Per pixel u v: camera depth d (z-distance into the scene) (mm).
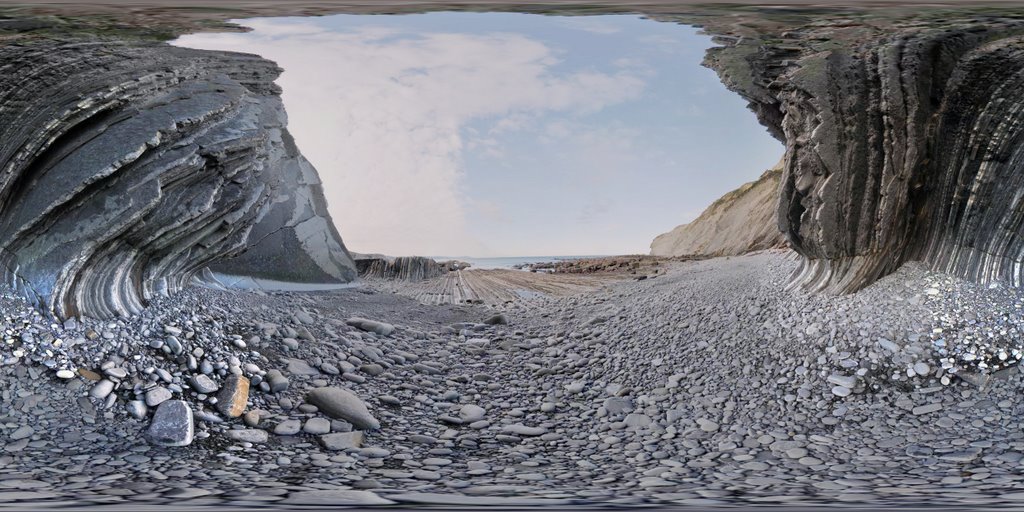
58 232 3787
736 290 6129
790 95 5391
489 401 4535
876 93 4824
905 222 4926
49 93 3805
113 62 4273
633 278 9344
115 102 4027
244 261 7430
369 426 3781
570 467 3225
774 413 3914
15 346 3430
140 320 4164
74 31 4363
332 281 8656
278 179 7562
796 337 4703
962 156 4672
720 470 3115
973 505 2252
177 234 4574
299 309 5965
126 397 3412
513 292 9078
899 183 4793
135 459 2889
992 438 3346
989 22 4312
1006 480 2736
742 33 4891
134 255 4336
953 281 4695
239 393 3732
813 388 4113
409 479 2904
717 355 4793
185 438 3148
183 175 4355
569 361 5293
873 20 4383
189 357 3926
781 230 5633
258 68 7160
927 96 4730
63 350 3533
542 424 4074
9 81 3734
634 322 6055
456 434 3840
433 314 7344
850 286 5016
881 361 4172
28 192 3752
